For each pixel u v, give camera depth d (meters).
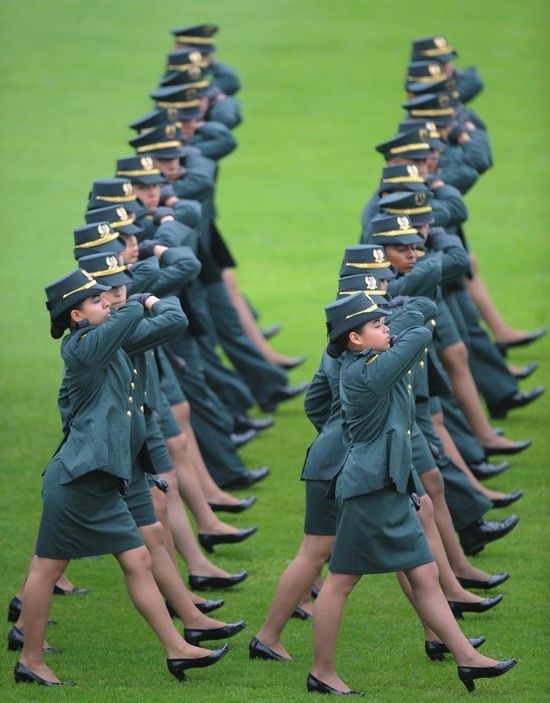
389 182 44.19
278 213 93.94
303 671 35.19
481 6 139.88
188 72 56.56
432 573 33.22
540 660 35.84
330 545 35.34
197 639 36.25
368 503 32.62
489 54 126.00
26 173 101.75
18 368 65.81
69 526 33.19
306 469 35.12
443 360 49.12
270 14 138.50
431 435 40.00
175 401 45.41
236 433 54.91
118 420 33.41
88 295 33.28
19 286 80.00
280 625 36.00
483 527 43.00
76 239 37.47
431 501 37.78
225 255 56.38
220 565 43.19
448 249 44.34
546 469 51.72
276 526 46.62
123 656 36.44
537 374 64.00
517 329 70.38
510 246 85.69
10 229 90.81
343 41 130.88
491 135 108.12
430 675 34.97
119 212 39.16
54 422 57.97
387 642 37.25
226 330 58.03
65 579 41.41
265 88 119.94
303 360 63.19
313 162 104.38
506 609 39.34
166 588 36.22
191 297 53.31
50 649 36.88
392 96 118.06
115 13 138.88
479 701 32.78
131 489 35.62
